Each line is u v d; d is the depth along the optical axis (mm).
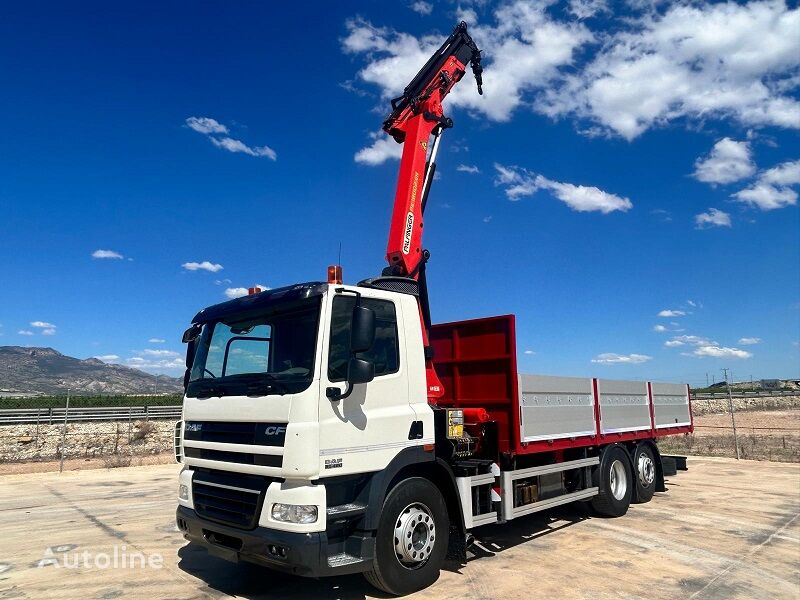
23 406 27891
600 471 9211
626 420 10188
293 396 4973
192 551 7516
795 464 16609
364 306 5555
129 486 14414
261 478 5152
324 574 4789
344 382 5234
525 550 7383
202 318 6445
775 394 56500
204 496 5703
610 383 9812
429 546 5789
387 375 5723
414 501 5719
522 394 7363
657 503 10672
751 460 17750
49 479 16047
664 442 24672
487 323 7672
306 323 5320
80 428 24453
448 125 8258
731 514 9703
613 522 9070
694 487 12562
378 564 5273
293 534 4738
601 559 6969
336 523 5078
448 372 8133
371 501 5230
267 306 5602
